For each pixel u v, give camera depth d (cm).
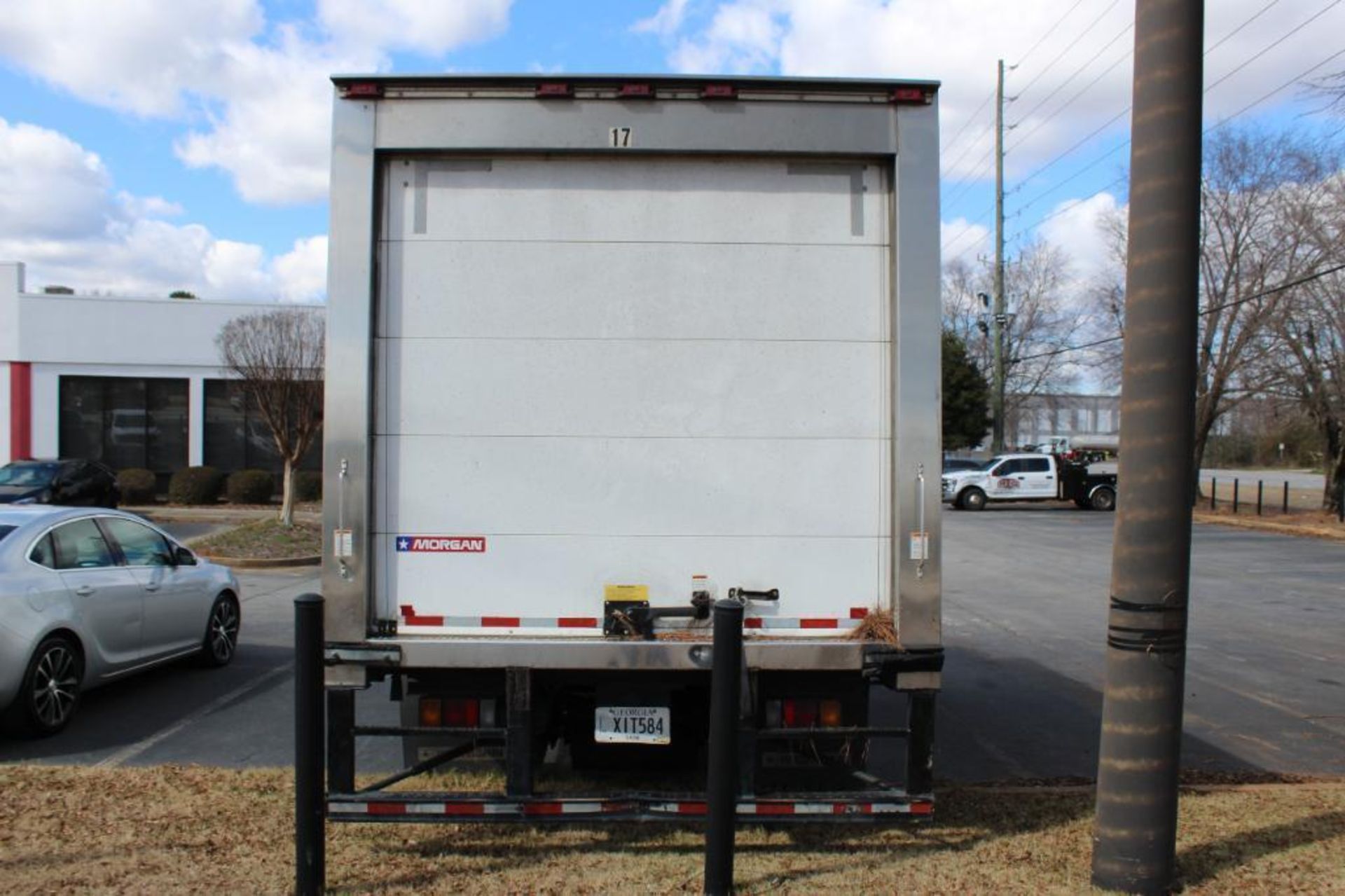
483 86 462
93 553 786
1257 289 3081
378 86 462
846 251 474
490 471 470
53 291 4122
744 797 456
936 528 459
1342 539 2577
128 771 608
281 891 435
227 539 1906
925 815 458
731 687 422
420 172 472
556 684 484
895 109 466
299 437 2066
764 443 470
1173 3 449
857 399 473
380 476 469
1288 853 496
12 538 716
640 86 462
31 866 457
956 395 5453
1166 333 453
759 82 462
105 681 778
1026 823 539
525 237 472
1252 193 3156
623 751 540
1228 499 3997
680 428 470
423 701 480
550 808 454
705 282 472
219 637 940
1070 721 795
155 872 453
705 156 471
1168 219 452
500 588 469
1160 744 452
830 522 471
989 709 832
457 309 471
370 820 453
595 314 471
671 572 469
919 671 459
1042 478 3731
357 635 459
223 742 695
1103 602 1453
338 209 461
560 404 470
